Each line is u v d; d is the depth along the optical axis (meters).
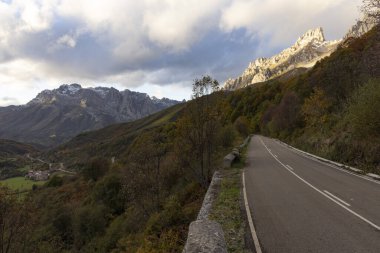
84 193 61.19
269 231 8.51
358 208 10.34
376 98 19.09
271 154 33.72
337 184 14.88
